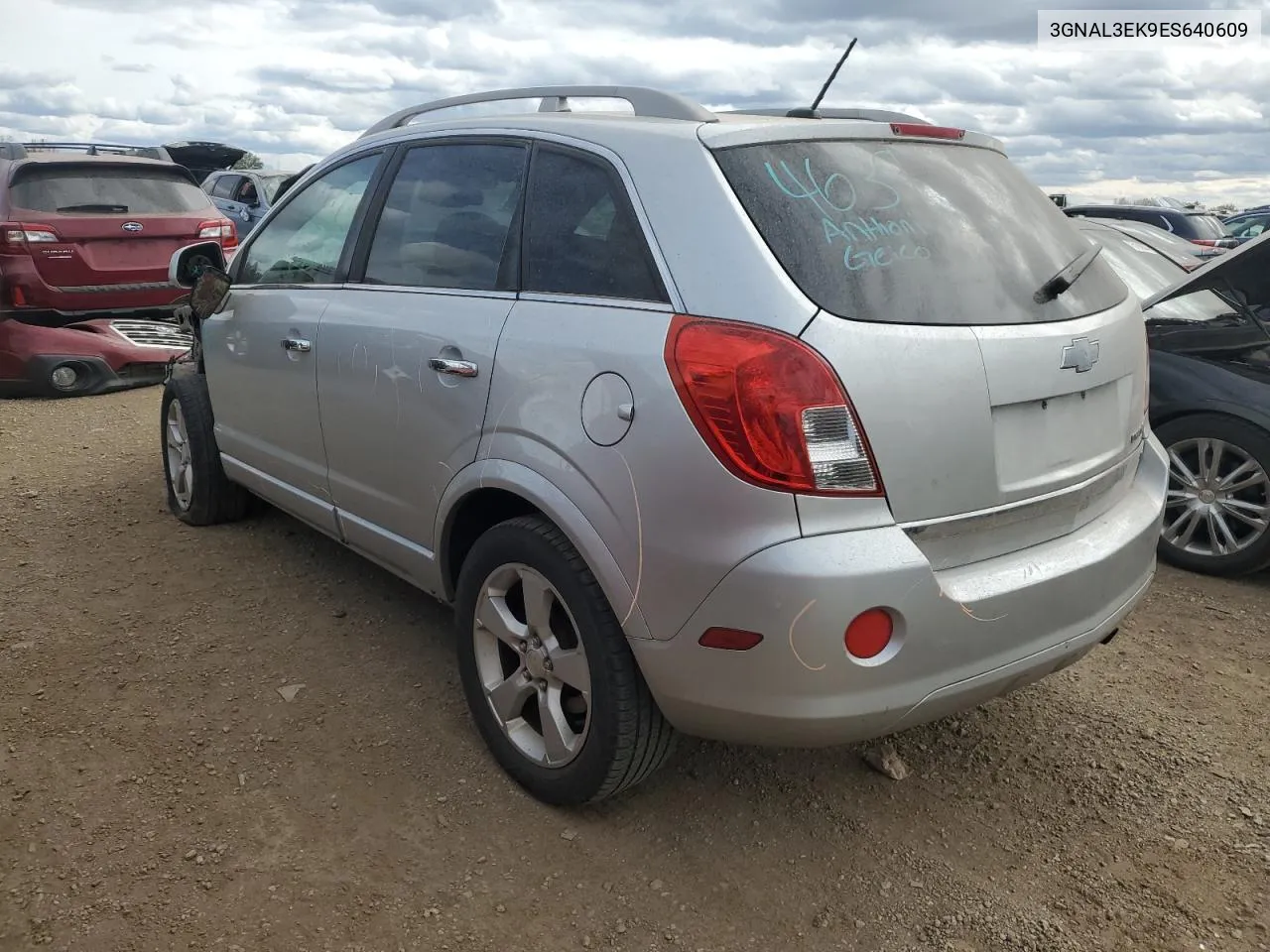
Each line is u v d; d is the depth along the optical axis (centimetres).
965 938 235
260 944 225
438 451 288
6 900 235
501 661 288
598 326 243
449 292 296
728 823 273
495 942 229
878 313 222
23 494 511
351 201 355
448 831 265
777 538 210
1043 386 242
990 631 231
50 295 745
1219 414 438
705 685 224
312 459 361
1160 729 325
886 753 302
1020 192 288
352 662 349
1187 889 253
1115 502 283
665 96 271
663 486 222
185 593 399
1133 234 631
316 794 278
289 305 366
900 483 217
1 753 290
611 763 249
